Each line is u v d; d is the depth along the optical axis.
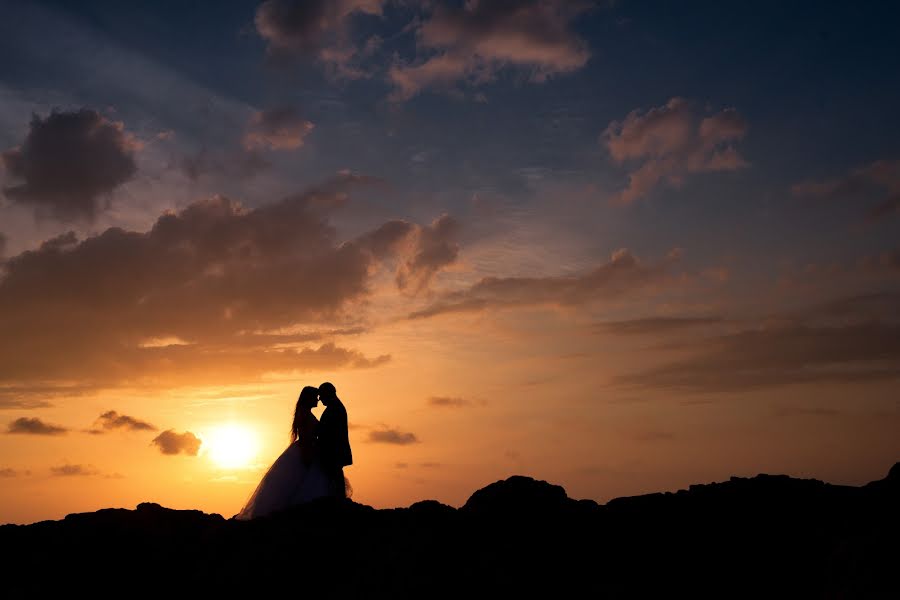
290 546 12.55
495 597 11.47
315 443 15.59
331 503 13.98
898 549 10.25
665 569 12.05
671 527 13.00
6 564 12.70
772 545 12.17
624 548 12.62
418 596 11.46
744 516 13.06
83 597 12.02
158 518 14.38
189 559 12.83
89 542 13.23
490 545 12.48
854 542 10.89
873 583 10.07
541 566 12.05
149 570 12.62
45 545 13.20
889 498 11.62
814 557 11.66
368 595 11.56
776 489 13.89
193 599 11.95
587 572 12.08
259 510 14.98
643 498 14.22
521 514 13.49
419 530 12.77
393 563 12.00
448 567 11.94
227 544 12.94
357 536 12.94
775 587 11.35
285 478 15.27
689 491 14.46
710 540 12.56
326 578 12.09
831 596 10.55
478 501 14.02
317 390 15.98
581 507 14.00
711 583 11.66
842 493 13.63
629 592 11.48
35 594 12.06
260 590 11.95
